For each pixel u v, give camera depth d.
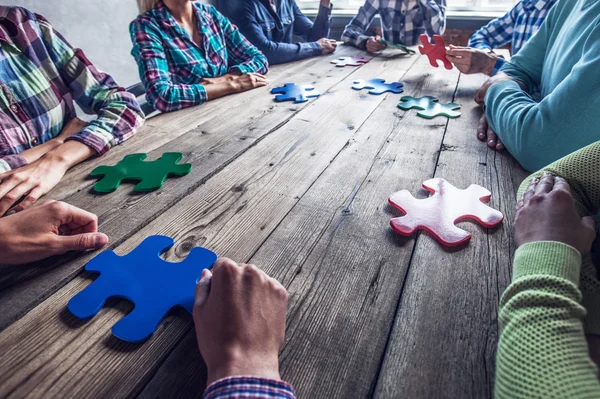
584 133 0.84
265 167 1.04
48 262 0.70
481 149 1.12
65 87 1.31
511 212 0.83
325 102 1.51
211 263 0.69
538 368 0.41
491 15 3.04
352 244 0.75
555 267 0.52
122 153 1.14
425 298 0.62
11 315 0.59
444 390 0.49
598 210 0.71
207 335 0.51
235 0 2.36
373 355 0.53
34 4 2.09
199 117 1.41
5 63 1.14
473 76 1.81
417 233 0.77
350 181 0.97
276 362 0.50
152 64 1.64
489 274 0.67
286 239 0.76
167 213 0.85
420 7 2.60
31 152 1.11
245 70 1.88
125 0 2.65
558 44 1.19
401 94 1.58
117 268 0.68
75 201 0.90
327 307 0.61
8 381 0.50
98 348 0.55
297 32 3.16
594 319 0.54
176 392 0.49
